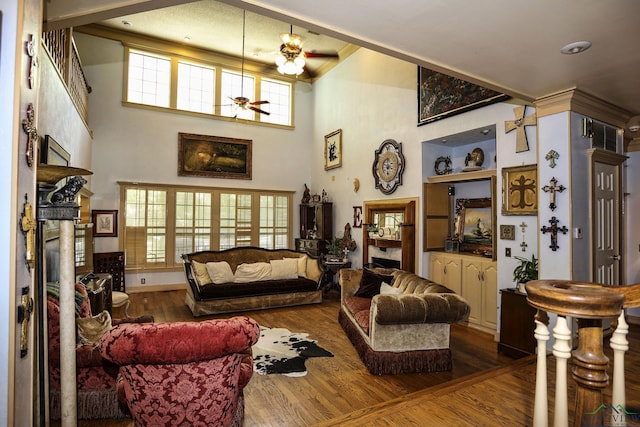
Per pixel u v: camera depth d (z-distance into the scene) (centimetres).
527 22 220
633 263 455
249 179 802
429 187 535
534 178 388
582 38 239
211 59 768
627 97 355
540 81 316
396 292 399
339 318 476
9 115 117
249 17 629
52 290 233
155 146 714
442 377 320
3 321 115
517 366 285
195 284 525
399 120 582
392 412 215
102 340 165
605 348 321
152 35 699
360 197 680
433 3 201
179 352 165
